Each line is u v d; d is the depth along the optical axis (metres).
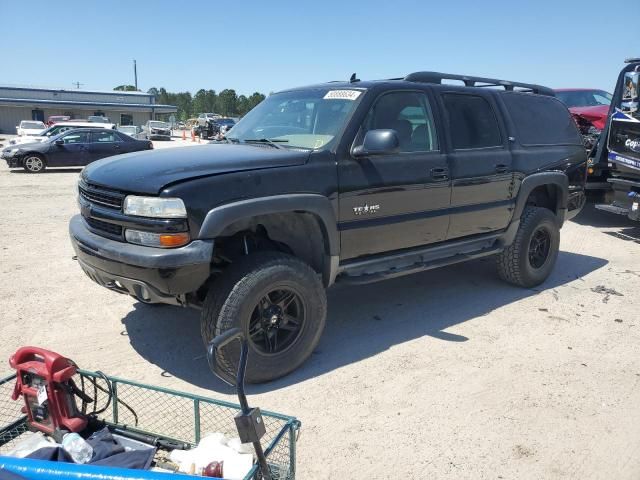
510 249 5.60
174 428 3.16
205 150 4.04
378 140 3.84
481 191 5.01
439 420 3.33
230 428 3.17
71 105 52.28
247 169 3.54
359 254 4.21
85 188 3.76
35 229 8.17
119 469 1.83
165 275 3.27
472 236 5.14
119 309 5.00
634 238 8.55
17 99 49.56
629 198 8.10
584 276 6.44
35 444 2.39
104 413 3.30
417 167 4.42
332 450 3.03
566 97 12.34
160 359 4.06
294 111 4.56
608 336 4.66
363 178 4.06
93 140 17.45
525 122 5.64
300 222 3.97
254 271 3.47
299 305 3.80
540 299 5.57
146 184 3.31
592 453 3.05
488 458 2.98
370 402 3.52
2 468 1.86
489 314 5.11
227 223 3.36
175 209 3.24
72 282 5.70
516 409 3.47
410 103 4.55
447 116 4.79
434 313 5.11
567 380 3.86
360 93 4.24
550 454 3.03
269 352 3.68
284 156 3.74
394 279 6.13
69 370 2.46
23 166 16.64
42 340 4.30
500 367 4.04
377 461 2.94
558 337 4.61
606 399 3.62
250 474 1.99
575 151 6.16
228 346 3.42
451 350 4.31
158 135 39.66
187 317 4.84
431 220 4.62
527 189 5.44
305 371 3.93
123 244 3.42
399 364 4.05
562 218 6.07
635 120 7.83
